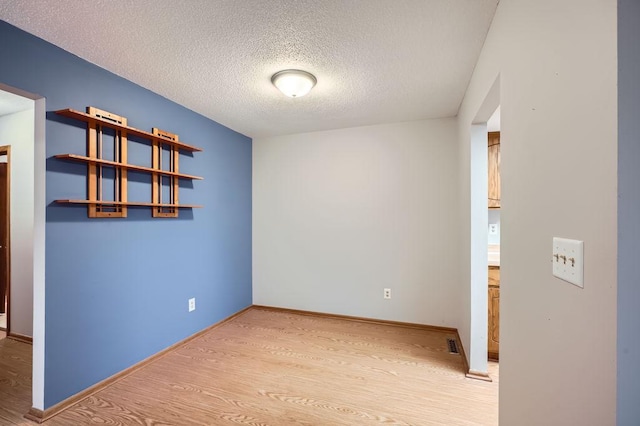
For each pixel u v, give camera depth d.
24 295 2.93
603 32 0.64
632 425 0.60
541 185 0.95
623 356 0.60
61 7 1.46
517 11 1.16
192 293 2.94
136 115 2.33
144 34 1.70
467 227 2.39
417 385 2.14
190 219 2.91
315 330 3.17
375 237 3.40
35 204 1.80
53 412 1.80
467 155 2.39
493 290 2.54
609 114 0.62
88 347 2.01
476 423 1.74
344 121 3.27
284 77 2.13
